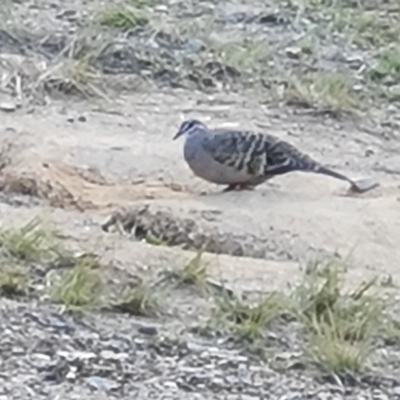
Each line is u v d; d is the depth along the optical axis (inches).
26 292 400.5
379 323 400.2
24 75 654.5
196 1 777.6
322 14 779.4
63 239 455.2
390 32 772.6
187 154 520.1
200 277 423.5
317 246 480.1
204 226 482.0
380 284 445.1
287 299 407.5
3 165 548.4
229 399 352.2
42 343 370.9
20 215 482.3
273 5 782.5
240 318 398.0
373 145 645.9
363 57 738.8
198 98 673.0
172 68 692.1
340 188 553.3
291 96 677.3
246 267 446.0
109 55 692.1
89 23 718.5
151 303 401.1
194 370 365.1
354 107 680.4
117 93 663.8
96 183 542.6
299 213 502.9
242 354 378.3
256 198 517.0
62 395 345.4
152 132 619.2
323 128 658.8
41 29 708.0
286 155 525.3
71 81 653.3
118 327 386.0
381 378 372.8
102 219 493.0
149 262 435.5
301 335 392.8
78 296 395.9
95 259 425.7
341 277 436.8
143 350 373.4
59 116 626.5
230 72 697.6
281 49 733.9
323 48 741.9
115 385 353.1
